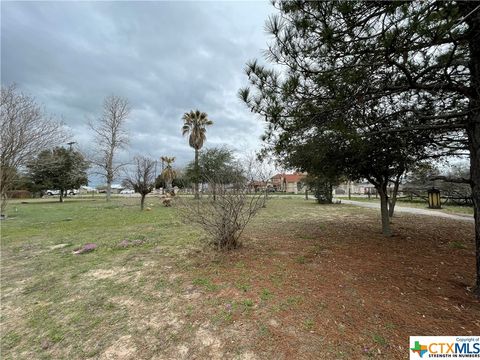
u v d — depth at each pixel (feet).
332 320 8.22
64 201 89.25
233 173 17.46
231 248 16.96
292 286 10.86
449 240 19.13
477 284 9.72
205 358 6.95
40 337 8.41
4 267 15.52
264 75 10.18
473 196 9.96
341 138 13.14
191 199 18.24
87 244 20.21
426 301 9.24
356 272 12.31
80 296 11.13
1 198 41.83
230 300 9.93
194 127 88.53
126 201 82.23
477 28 7.62
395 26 7.12
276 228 25.00
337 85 9.52
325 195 59.36
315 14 7.99
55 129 46.42
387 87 9.28
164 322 8.79
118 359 7.16
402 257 14.70
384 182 20.53
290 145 13.70
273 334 7.72
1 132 40.98
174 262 14.94
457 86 9.24
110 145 85.92
